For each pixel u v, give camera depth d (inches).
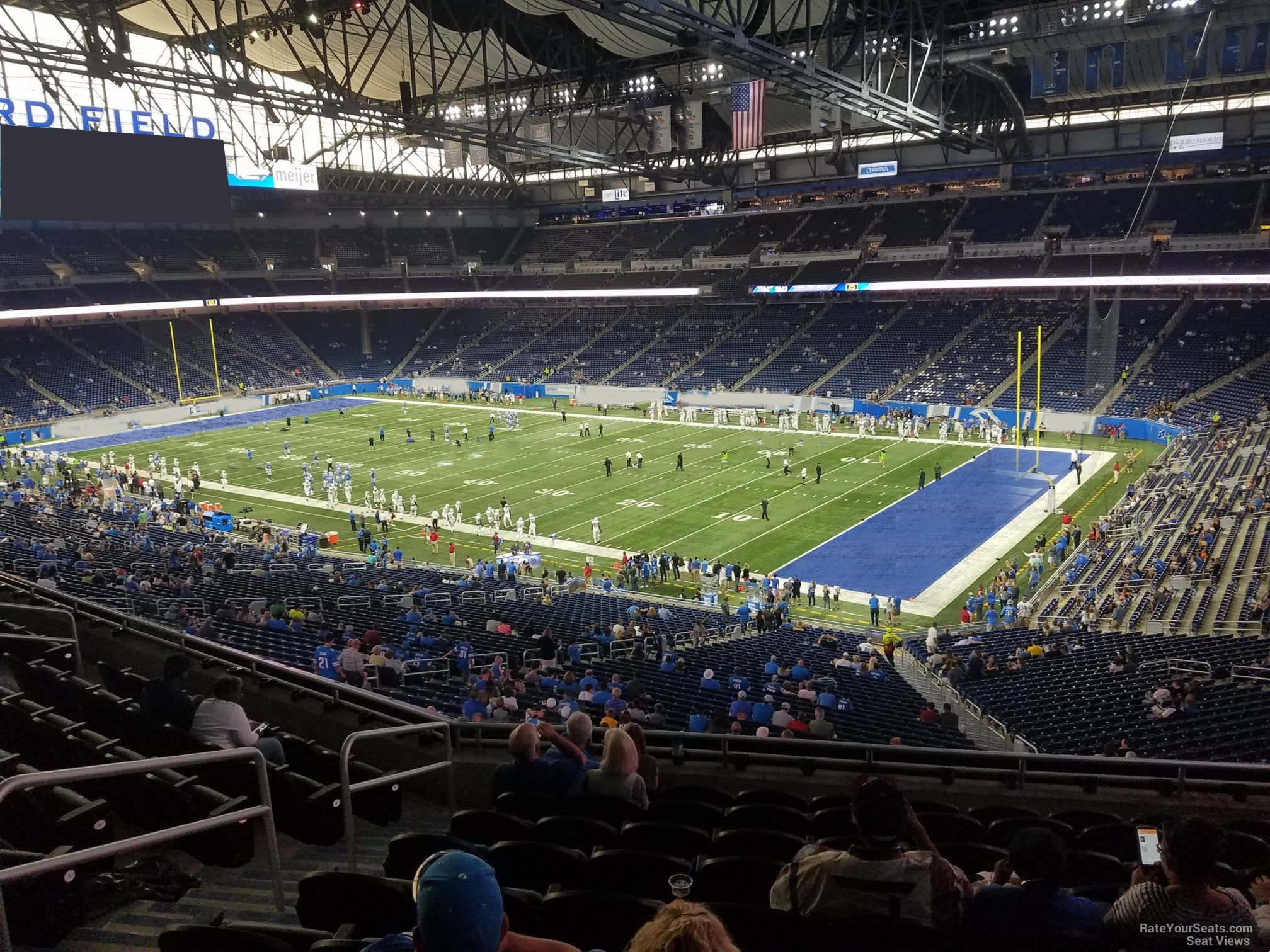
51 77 1526.8
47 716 260.8
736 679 721.6
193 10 1222.3
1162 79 1204.5
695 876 191.6
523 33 1777.8
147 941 183.3
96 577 764.0
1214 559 1105.4
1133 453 1899.6
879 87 1408.7
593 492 1759.4
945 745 568.7
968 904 150.9
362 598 1008.2
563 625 961.5
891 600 1159.6
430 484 1859.0
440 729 301.4
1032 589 1245.1
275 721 370.0
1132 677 743.1
